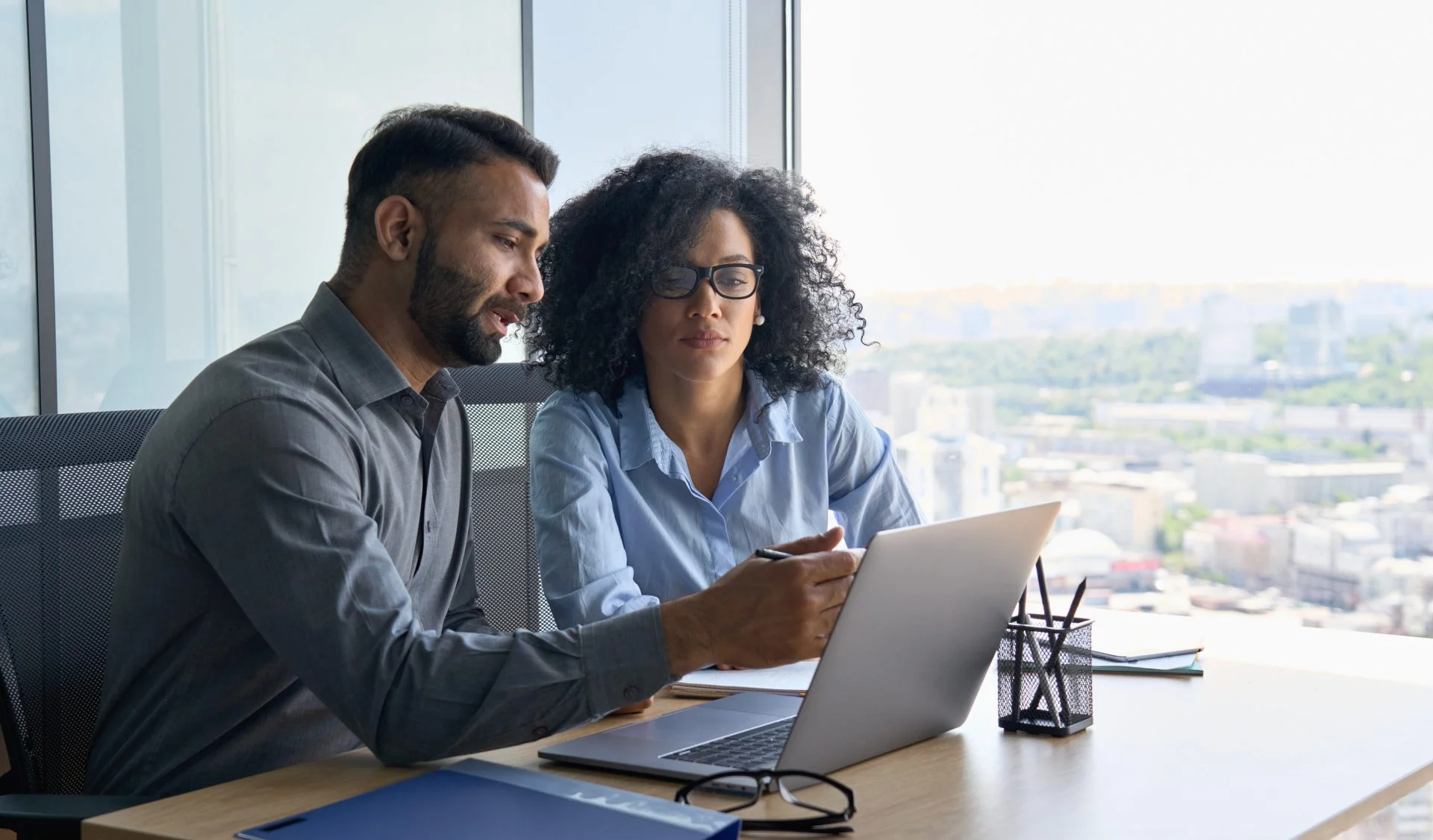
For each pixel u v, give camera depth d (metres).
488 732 1.14
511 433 1.90
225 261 2.57
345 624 1.17
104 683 1.37
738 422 1.87
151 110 2.45
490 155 1.38
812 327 1.95
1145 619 1.73
